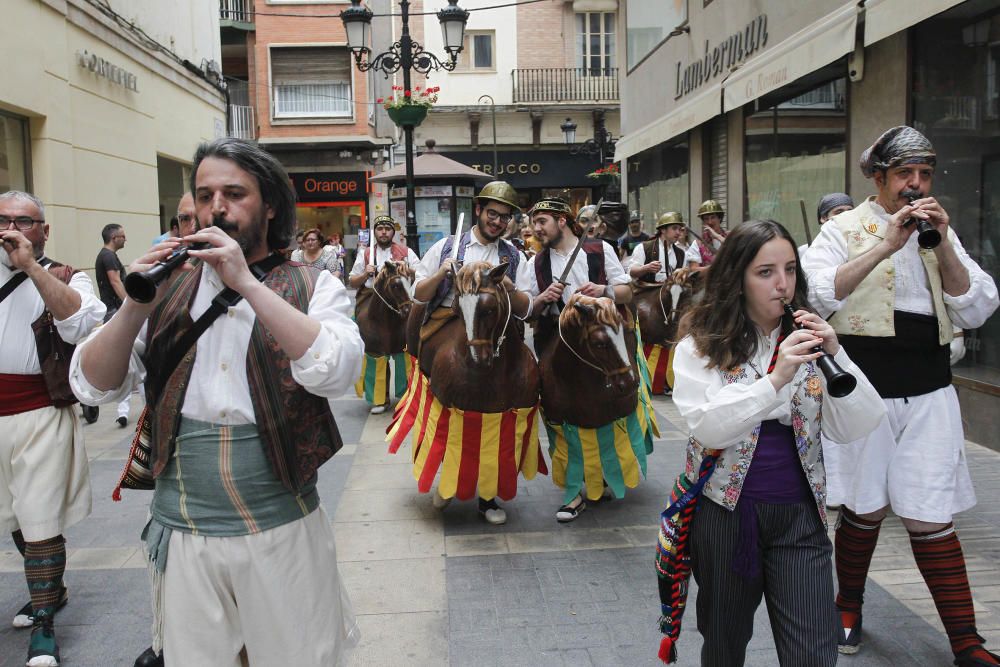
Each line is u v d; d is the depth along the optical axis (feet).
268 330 6.90
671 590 8.23
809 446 7.66
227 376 7.13
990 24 20.56
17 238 10.47
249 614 7.22
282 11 77.10
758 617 11.96
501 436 15.42
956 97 21.83
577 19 79.46
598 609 12.39
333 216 81.82
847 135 26.78
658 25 46.44
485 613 12.32
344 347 7.04
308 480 7.34
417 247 38.47
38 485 11.13
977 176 21.36
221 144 7.35
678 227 29.19
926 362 10.43
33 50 31.27
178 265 6.53
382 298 25.46
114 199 39.09
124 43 40.22
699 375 7.83
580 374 15.39
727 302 7.74
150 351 7.30
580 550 14.78
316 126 78.54
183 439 7.17
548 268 16.78
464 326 14.38
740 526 7.75
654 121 45.16
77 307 10.92
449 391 15.15
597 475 16.16
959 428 10.58
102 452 21.83
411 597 12.89
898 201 10.48
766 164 34.27
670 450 21.35
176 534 7.19
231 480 7.10
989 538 14.56
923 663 10.64
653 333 28.30
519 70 79.15
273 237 7.72
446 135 80.48
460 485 15.49
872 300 10.46
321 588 7.63
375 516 16.70
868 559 10.94
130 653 11.29
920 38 23.03
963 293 10.37
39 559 11.07
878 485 10.55
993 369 20.94
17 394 11.14
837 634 7.58
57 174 33.22
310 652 7.43
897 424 10.49
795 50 25.90
